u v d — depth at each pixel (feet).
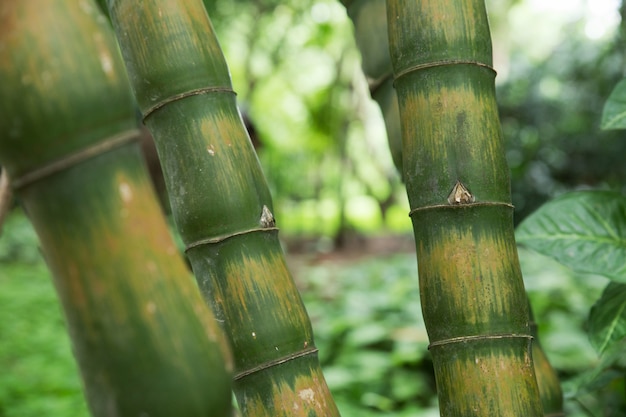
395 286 12.60
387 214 25.36
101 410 2.42
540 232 3.62
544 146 17.72
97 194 2.38
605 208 3.62
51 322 13.37
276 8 21.54
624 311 3.54
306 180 24.85
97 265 2.38
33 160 2.37
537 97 17.99
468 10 2.99
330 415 2.97
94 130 2.37
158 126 2.98
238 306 2.94
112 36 2.46
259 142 14.69
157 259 2.40
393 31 3.05
